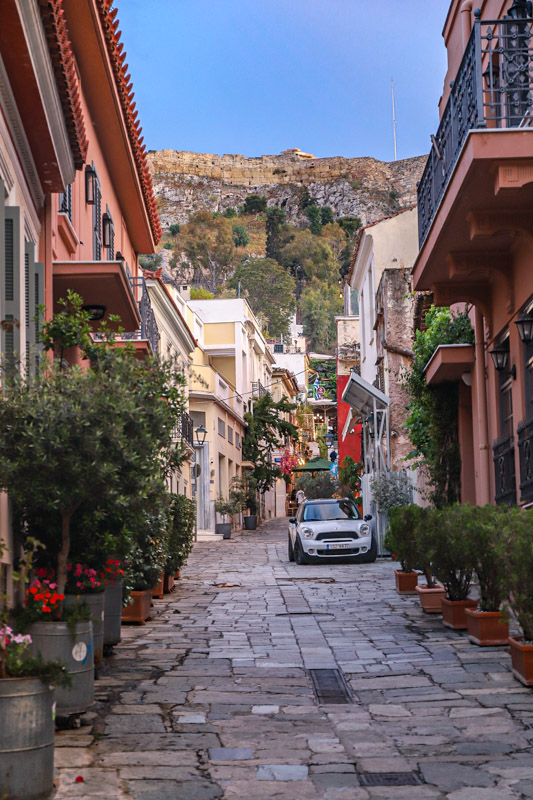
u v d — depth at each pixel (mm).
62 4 12500
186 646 10219
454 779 5473
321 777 5551
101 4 12820
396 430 27344
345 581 17906
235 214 195250
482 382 14414
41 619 6754
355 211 196625
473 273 12719
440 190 11844
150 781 5449
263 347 57531
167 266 154375
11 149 8570
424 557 11492
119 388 7098
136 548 11289
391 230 29734
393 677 8430
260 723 6840
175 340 35656
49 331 8906
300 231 185875
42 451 6699
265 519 55531
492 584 9836
